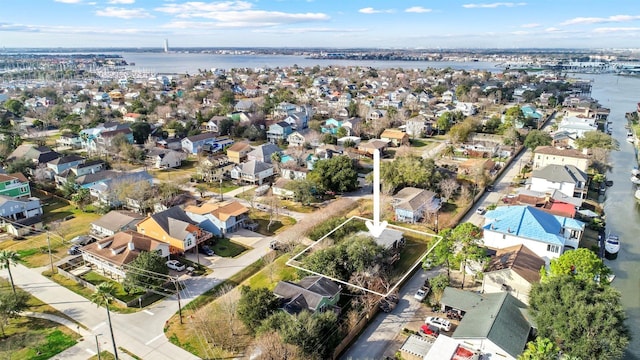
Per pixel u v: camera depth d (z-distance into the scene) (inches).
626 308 1556.3
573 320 1138.7
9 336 1373.0
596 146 3095.5
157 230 1963.6
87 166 2915.8
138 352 1304.1
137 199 2372.0
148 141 3690.9
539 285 1320.1
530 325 1309.1
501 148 3452.3
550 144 3378.4
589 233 2107.5
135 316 1483.8
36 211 2337.6
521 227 1782.7
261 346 1173.1
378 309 1512.1
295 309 1385.3
